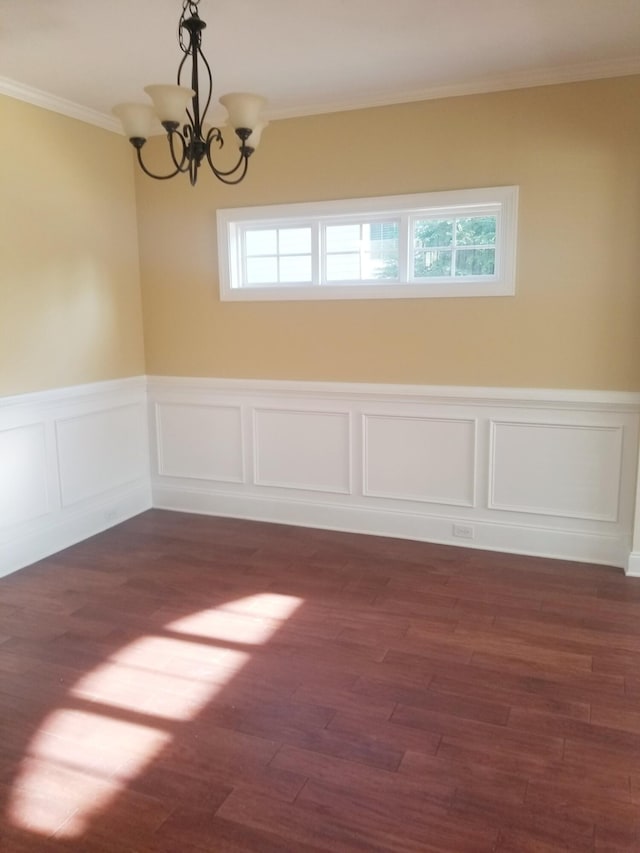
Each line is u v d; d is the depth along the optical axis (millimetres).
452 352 3820
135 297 4512
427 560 3781
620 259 3418
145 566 3742
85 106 3902
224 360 4398
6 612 3193
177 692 2521
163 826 1881
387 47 3068
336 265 4102
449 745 2201
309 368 4176
